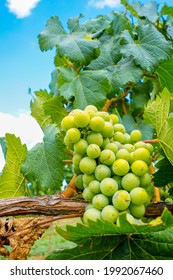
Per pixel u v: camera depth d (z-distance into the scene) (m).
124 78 0.49
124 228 0.29
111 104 0.56
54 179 0.43
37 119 0.56
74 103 0.46
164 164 0.42
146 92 0.58
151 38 0.50
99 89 0.47
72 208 0.37
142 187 0.35
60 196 0.38
